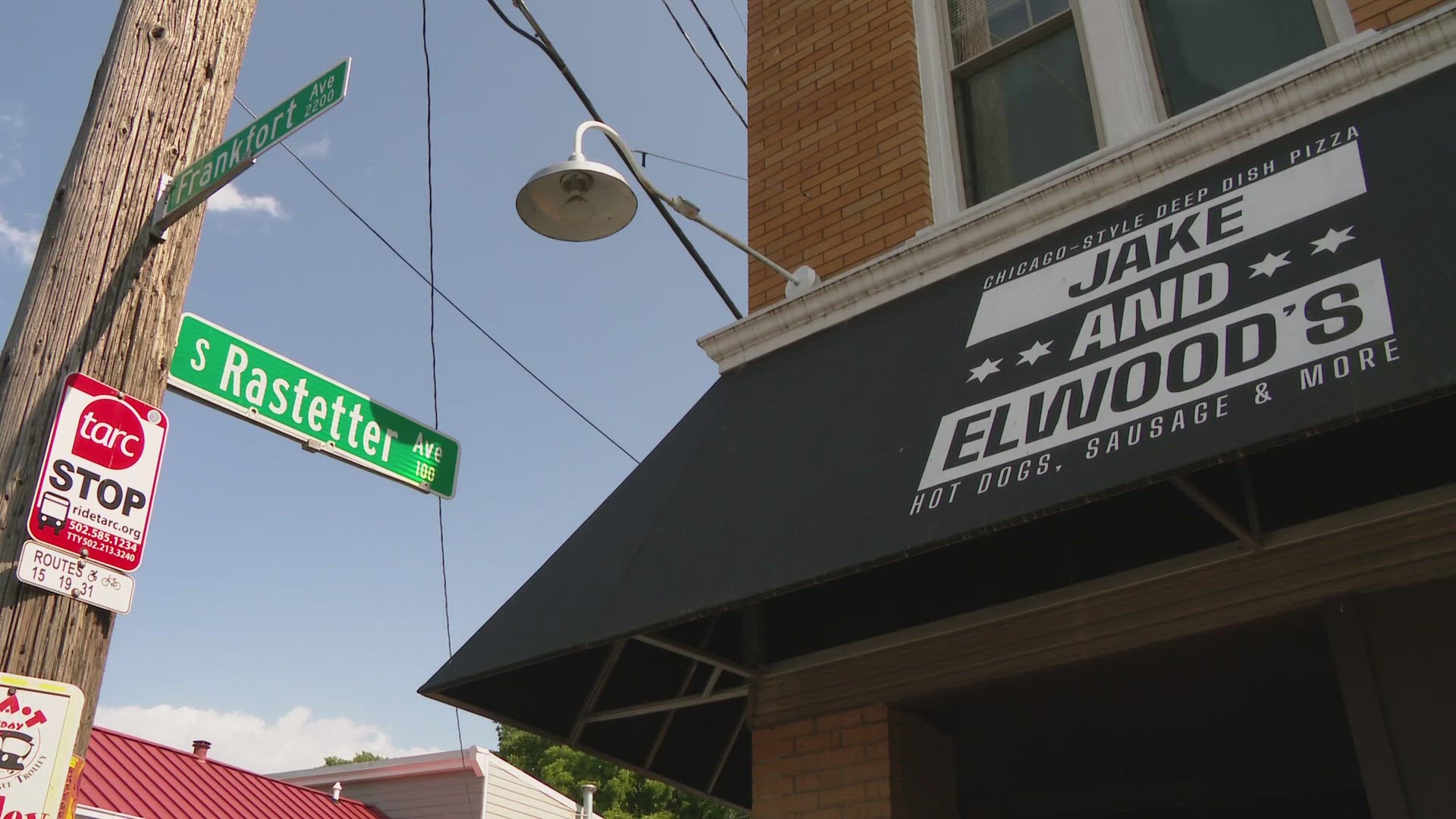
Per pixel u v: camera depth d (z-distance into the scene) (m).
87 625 3.29
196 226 3.97
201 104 4.10
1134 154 5.04
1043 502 3.80
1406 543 4.12
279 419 4.24
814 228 6.57
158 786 14.77
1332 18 5.22
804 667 5.59
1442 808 3.74
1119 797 6.51
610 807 31.33
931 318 5.27
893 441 4.62
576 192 5.55
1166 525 4.90
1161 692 5.25
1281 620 4.35
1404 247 3.67
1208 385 3.75
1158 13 5.92
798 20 7.32
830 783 5.28
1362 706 4.00
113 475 3.46
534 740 34.69
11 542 3.21
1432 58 4.45
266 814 15.55
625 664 6.21
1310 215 4.12
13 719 3.02
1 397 3.42
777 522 4.64
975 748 6.16
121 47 4.00
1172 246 4.50
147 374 3.66
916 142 6.32
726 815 31.25
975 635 5.12
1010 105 6.34
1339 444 4.51
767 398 5.65
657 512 5.30
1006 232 5.37
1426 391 3.19
